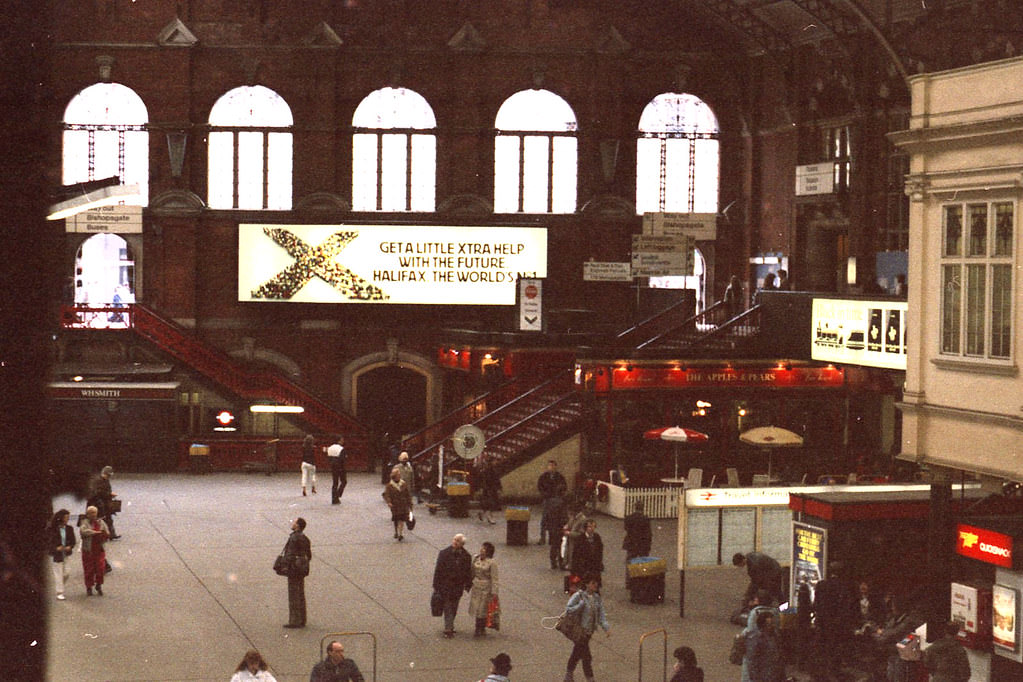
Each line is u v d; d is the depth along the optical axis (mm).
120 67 40469
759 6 38281
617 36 41656
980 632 16516
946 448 17266
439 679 17203
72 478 32031
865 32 35281
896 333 29422
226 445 38406
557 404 34969
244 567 24438
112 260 41156
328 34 40750
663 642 19344
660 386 33656
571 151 42281
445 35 41594
